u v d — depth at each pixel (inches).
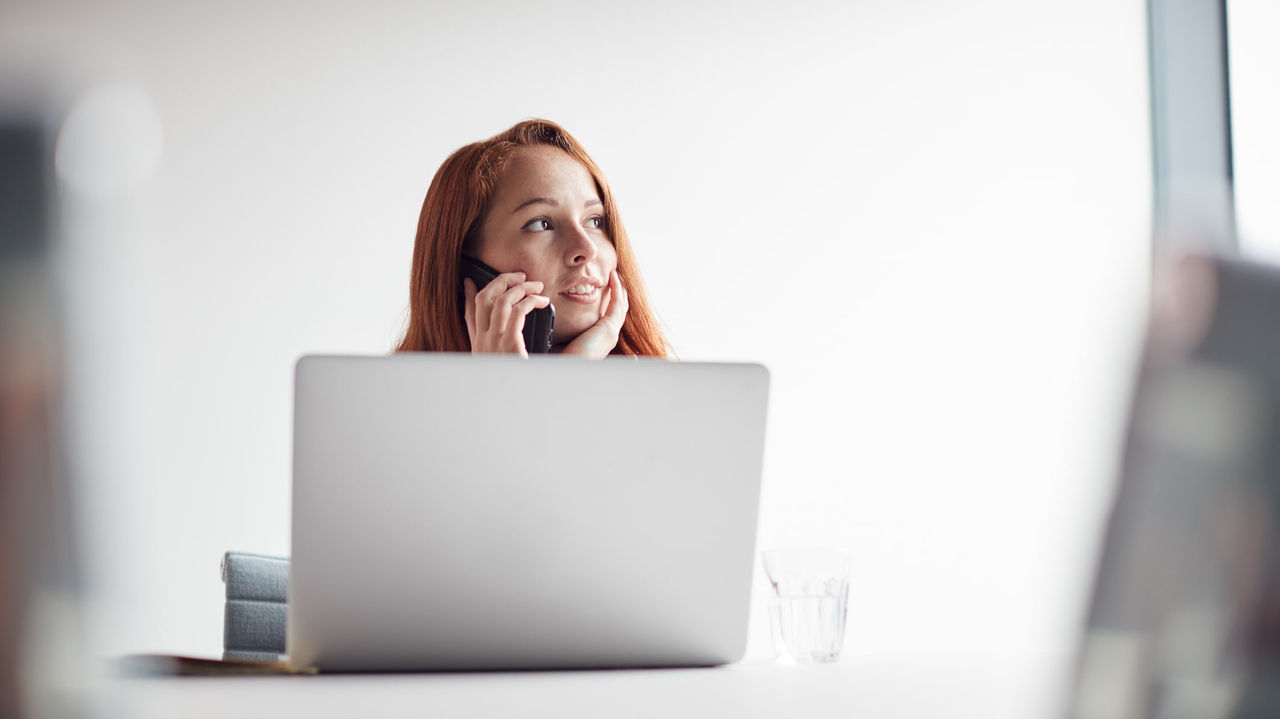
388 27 122.3
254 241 117.7
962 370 130.8
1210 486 14.4
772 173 129.5
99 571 12.4
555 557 37.8
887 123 132.3
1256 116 129.5
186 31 118.3
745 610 39.8
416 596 37.2
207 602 111.9
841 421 128.3
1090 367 131.9
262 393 115.8
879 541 127.5
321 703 26.3
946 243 132.2
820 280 129.4
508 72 124.7
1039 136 135.0
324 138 120.1
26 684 12.5
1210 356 14.1
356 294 119.1
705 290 127.1
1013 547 128.6
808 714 25.0
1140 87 137.2
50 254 11.1
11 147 10.8
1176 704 15.4
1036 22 136.9
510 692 29.8
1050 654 40.8
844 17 132.2
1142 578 15.1
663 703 27.3
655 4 128.3
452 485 36.7
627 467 37.9
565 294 88.1
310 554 36.4
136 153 11.3
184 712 24.0
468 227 87.9
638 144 127.2
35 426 11.7
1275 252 14.3
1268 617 14.7
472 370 36.5
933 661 39.5
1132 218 134.9
